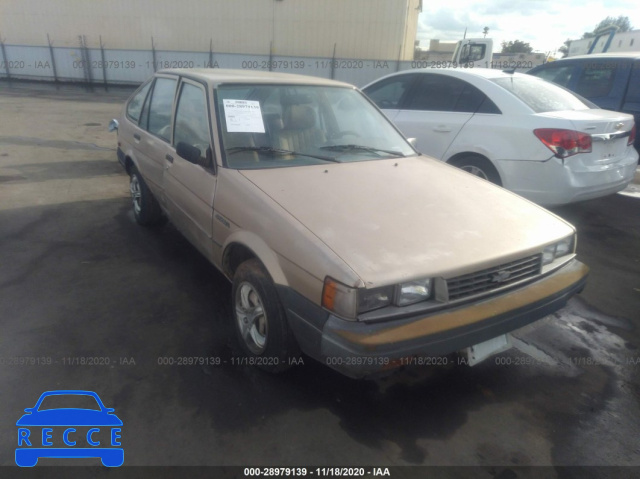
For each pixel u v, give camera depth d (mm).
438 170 3576
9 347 3018
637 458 2426
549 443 2496
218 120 3277
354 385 2832
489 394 2830
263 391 2742
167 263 4270
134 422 2479
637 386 2953
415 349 2242
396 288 2258
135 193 5059
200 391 2715
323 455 2348
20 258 4250
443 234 2590
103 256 4363
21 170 7172
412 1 23016
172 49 24609
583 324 3615
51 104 15422
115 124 5406
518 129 4906
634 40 17109
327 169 3256
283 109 3598
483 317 2396
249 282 2756
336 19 22578
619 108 6977
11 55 24641
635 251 4984
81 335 3176
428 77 5938
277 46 23562
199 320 3408
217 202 3080
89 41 25031
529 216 2980
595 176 4836
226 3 23375
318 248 2354
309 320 2371
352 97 4102
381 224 2604
